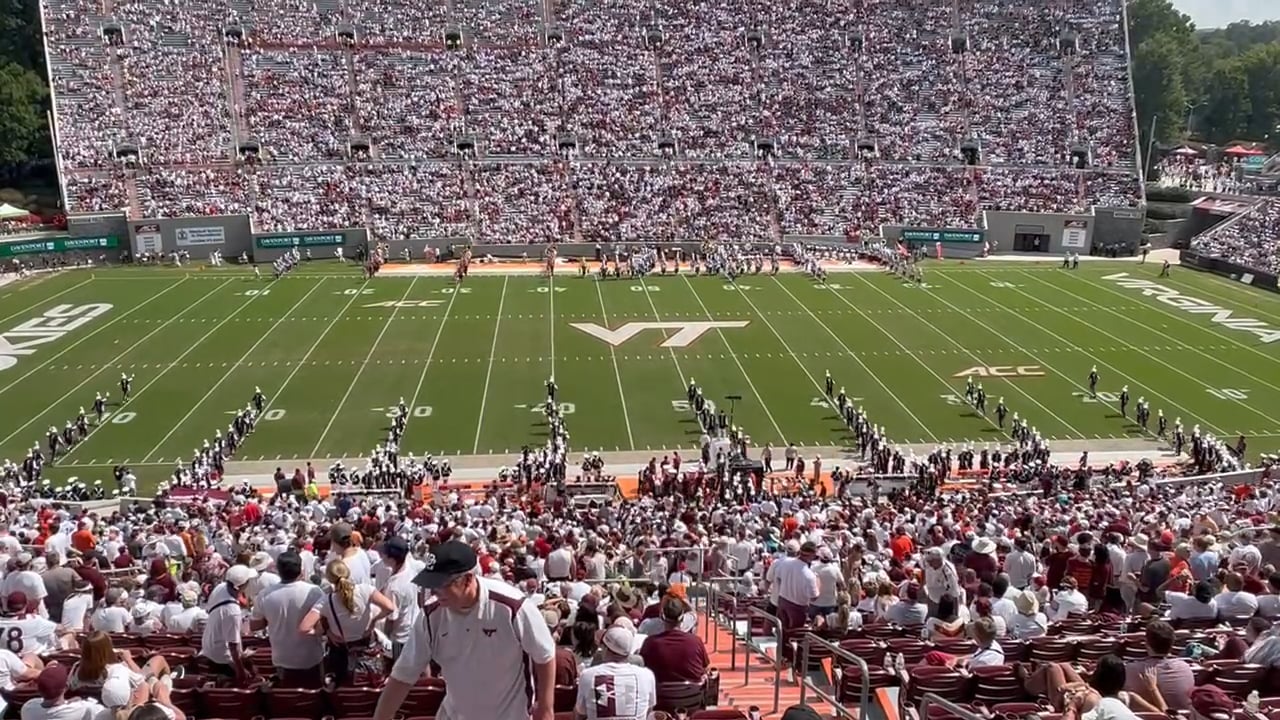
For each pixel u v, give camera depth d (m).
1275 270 62.09
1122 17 80.50
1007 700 9.30
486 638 5.19
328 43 74.62
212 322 49.88
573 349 46.06
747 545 19.42
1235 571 13.49
